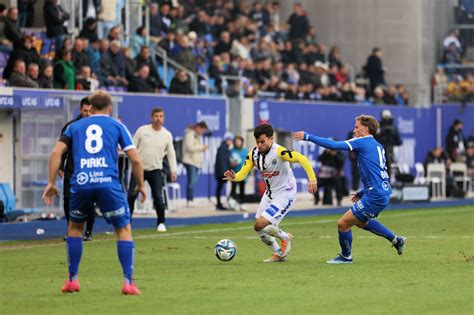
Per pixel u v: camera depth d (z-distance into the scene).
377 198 34.84
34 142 57.25
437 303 25.89
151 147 50.06
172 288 28.98
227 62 78.88
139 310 25.03
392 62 98.88
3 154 56.44
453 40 100.88
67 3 70.00
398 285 29.28
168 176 61.38
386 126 78.44
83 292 28.22
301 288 28.81
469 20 102.56
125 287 27.58
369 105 86.50
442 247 40.91
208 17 83.81
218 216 60.81
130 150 27.58
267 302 26.17
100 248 42.09
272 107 76.81
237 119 74.00
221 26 84.31
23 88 56.00
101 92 27.89
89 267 34.88
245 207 68.75
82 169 27.33
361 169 35.16
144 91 67.25
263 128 35.22
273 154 35.31
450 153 90.44
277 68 83.31
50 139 57.03
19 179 57.09
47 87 60.12
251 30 85.62
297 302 26.14
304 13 92.25
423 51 98.50
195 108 70.56
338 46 100.19
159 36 78.00
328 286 29.17
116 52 66.94
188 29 82.50
